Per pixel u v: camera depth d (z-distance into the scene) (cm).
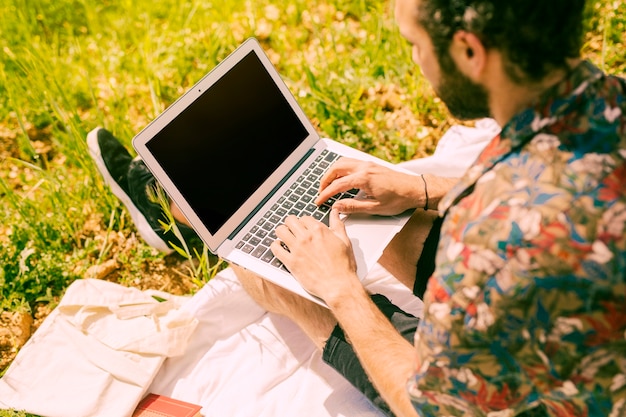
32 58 308
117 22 369
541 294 90
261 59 212
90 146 266
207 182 196
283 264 184
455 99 110
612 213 89
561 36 93
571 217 89
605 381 96
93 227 279
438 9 98
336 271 161
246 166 205
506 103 101
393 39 312
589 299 89
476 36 96
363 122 292
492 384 102
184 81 336
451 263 98
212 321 221
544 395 102
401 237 189
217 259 266
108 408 195
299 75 322
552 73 95
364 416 187
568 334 92
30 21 373
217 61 334
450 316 98
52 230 270
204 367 212
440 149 272
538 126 95
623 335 91
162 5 373
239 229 199
